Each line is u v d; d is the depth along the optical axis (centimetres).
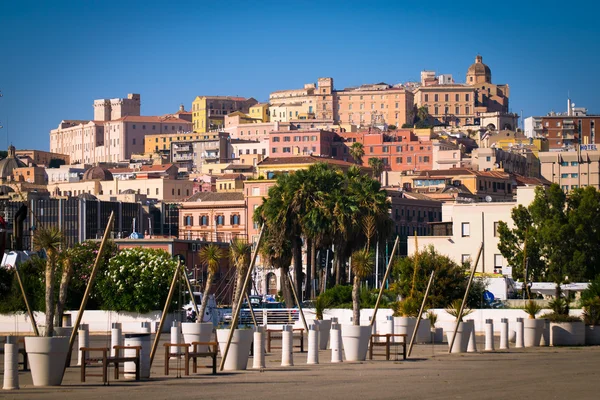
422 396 6081
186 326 8481
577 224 17938
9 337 6312
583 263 17900
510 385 6706
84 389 6316
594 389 6512
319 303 12750
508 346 10119
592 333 10838
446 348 9981
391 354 9131
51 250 7350
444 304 13300
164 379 6944
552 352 9619
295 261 17938
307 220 17688
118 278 14600
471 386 6625
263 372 7431
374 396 6062
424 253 13875
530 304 10838
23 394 6025
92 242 15162
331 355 8494
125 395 6034
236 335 7612
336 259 18175
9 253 14600
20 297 14038
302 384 6656
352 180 18712
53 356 6431
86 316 14600
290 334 7994
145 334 7038
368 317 13200
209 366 7488
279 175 19225
